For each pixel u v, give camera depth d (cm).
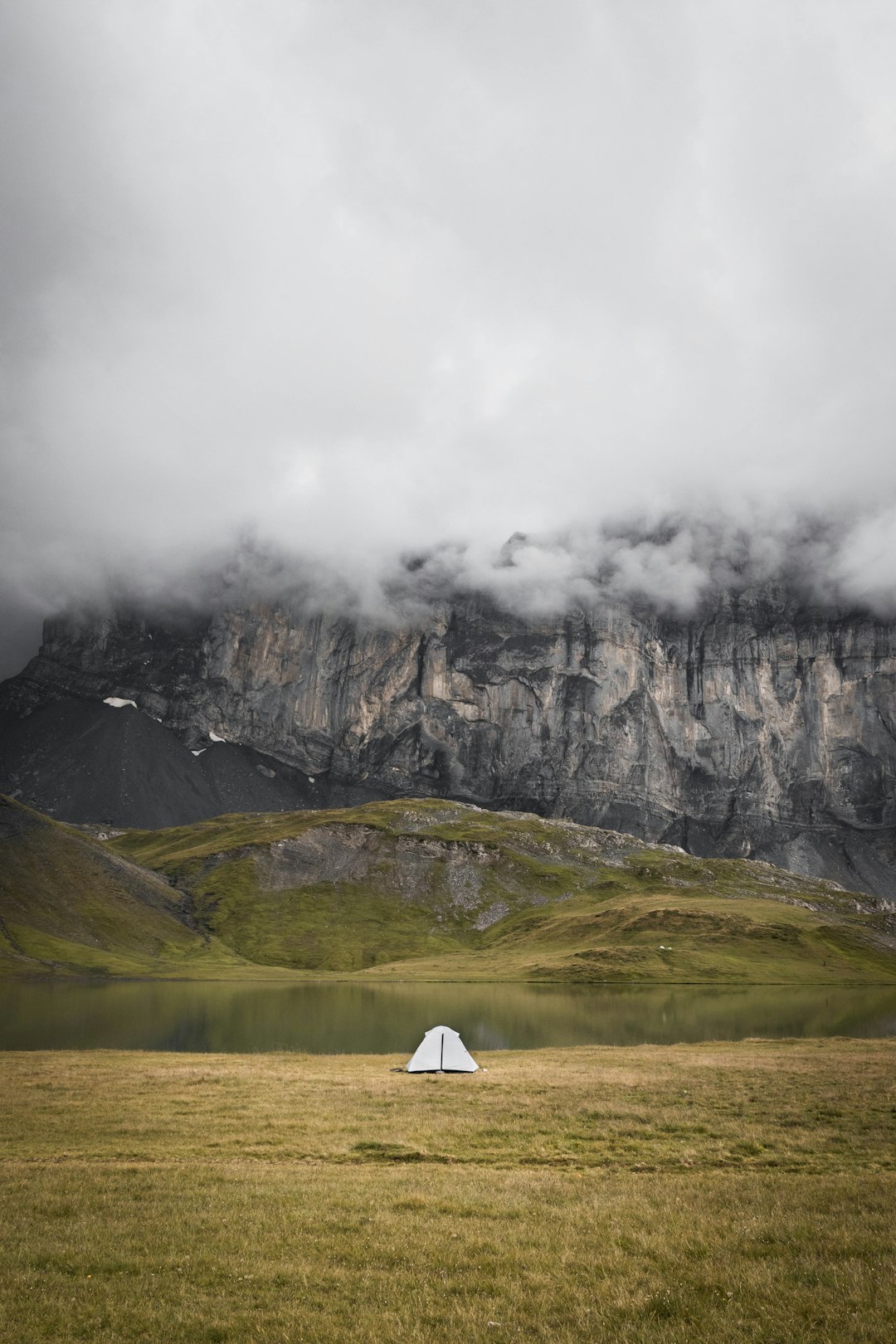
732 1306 1853
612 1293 1927
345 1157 3291
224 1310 1844
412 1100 4434
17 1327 1766
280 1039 9225
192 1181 2866
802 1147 3434
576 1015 11750
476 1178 2936
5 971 18975
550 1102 4362
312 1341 1708
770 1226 2353
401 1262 2136
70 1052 6975
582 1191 2758
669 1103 4306
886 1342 1681
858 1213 2488
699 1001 14350
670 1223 2405
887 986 19412
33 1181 2853
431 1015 11838
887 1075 5144
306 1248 2214
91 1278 2028
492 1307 1859
